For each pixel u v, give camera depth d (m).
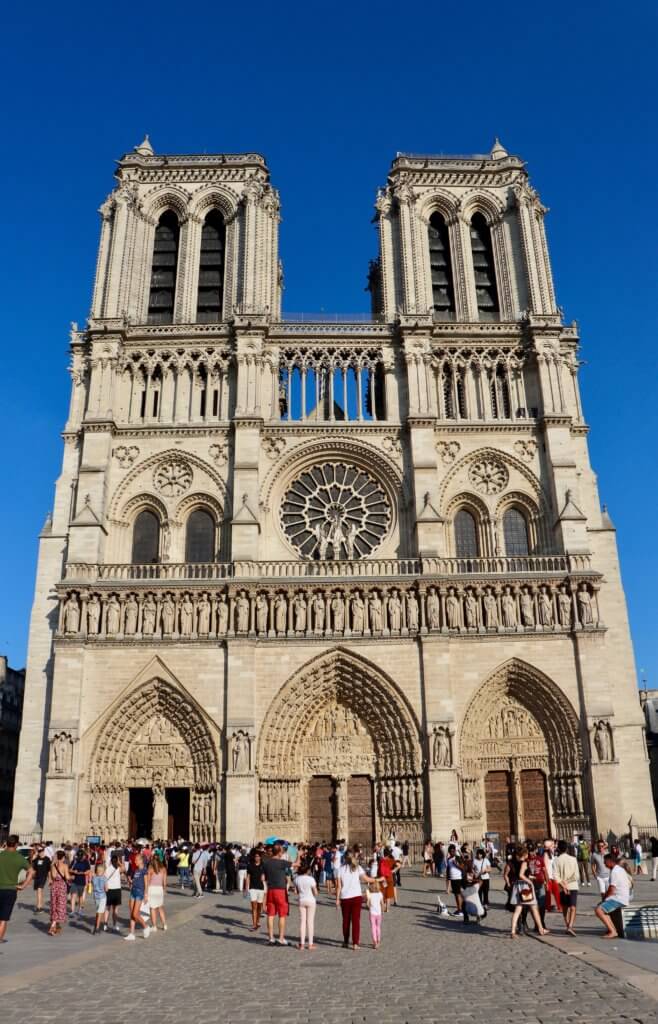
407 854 63.06
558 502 72.88
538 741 67.00
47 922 37.47
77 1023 17.03
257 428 74.31
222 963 25.39
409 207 84.06
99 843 58.53
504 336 79.62
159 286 84.31
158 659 66.00
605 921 29.41
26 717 67.75
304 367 78.38
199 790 64.25
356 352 78.94
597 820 62.91
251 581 67.31
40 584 71.56
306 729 67.50
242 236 83.50
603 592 72.81
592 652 66.69
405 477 74.69
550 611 68.00
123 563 72.25
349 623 67.38
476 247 86.81
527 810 65.81
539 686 66.75
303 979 22.36
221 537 72.31
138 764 65.31
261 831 63.34
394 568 70.19
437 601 67.56
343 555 73.44
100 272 81.44
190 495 73.88
